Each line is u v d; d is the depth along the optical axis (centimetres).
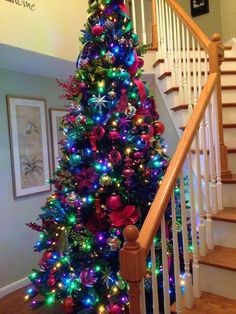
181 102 283
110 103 201
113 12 215
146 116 222
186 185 225
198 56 258
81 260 205
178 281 155
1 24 213
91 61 208
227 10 432
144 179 210
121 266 125
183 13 278
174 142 319
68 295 202
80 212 210
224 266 164
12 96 291
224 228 187
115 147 202
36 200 317
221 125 215
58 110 339
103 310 191
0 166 283
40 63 272
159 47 327
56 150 337
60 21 259
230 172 217
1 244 283
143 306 130
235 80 323
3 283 283
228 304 161
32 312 247
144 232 132
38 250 230
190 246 213
